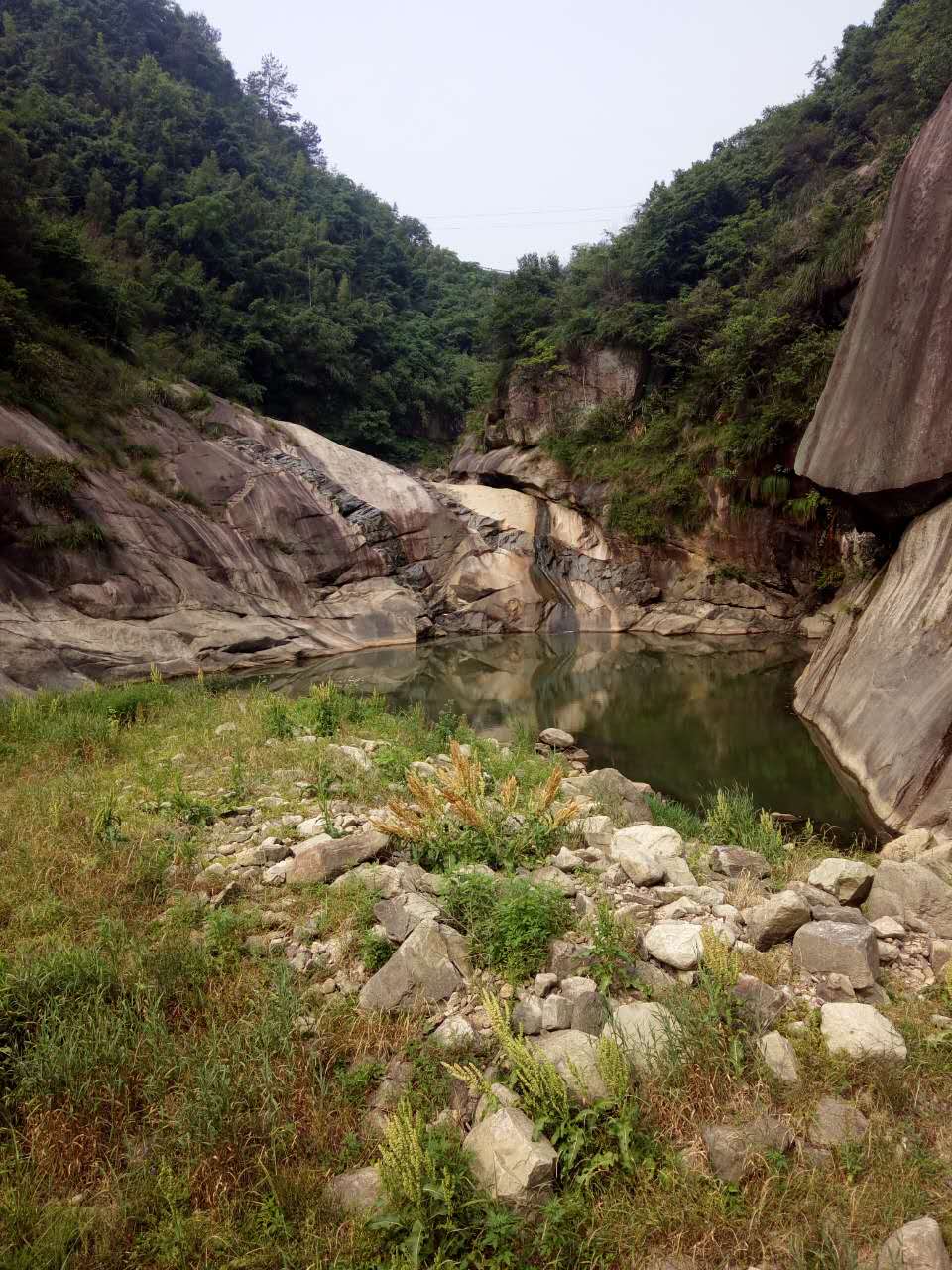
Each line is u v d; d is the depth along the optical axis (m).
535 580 28.17
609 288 31.77
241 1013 3.74
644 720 13.16
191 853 5.44
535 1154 2.77
